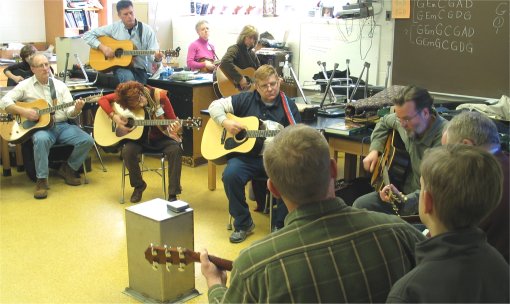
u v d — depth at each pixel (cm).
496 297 108
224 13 682
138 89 407
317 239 122
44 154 428
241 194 349
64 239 347
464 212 108
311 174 123
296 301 118
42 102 441
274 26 623
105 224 373
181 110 509
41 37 770
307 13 595
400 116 268
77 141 443
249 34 502
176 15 732
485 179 108
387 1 515
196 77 526
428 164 114
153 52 519
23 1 745
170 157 406
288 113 358
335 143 358
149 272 269
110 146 413
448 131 202
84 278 296
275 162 125
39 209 400
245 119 357
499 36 440
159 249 181
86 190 445
